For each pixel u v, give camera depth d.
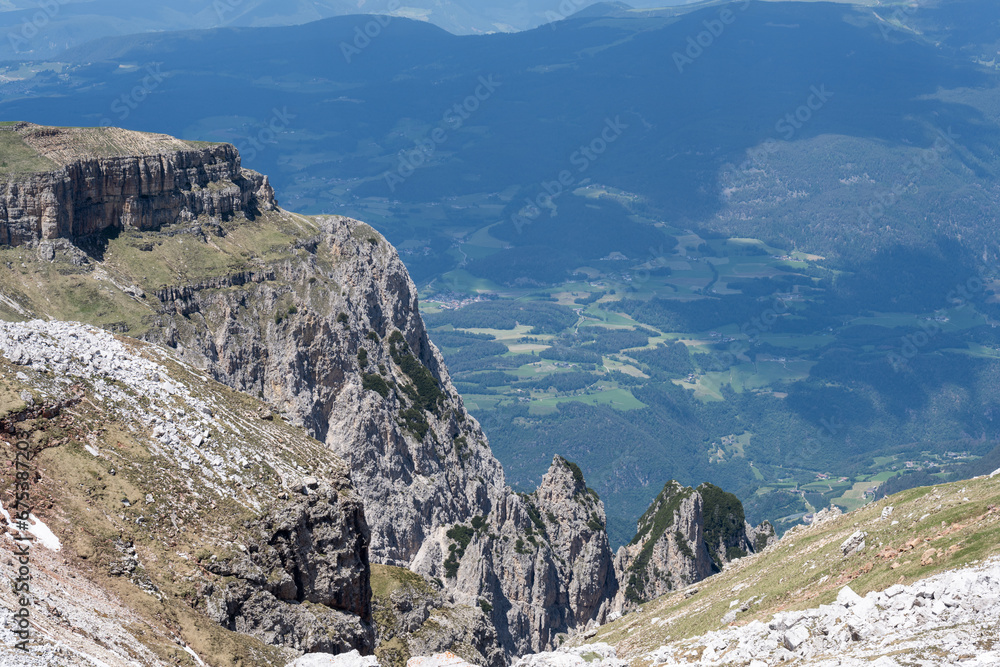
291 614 67.50
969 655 45.44
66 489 62.94
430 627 97.25
